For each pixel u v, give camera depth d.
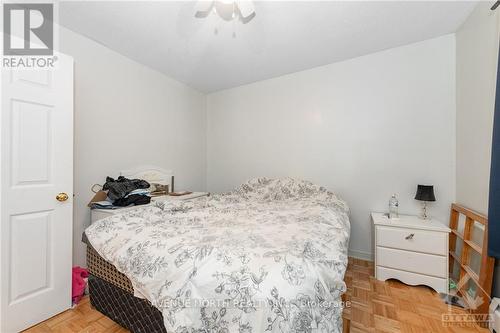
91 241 1.49
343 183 2.76
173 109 3.19
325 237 1.36
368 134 2.62
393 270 2.05
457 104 2.17
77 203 2.10
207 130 3.83
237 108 3.55
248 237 1.30
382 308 1.67
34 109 1.49
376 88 2.57
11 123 1.39
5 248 1.37
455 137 2.21
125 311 1.41
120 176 2.33
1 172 1.35
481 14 1.78
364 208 2.64
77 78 2.11
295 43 2.35
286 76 3.13
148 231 1.41
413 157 2.40
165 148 3.05
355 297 1.81
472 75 1.92
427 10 1.88
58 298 1.60
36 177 1.50
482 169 1.78
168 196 2.68
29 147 1.47
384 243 2.09
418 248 1.97
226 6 1.79
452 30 2.16
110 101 2.39
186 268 1.03
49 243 1.57
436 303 1.73
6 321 1.37
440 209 2.27
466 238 1.86
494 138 1.44
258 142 3.37
